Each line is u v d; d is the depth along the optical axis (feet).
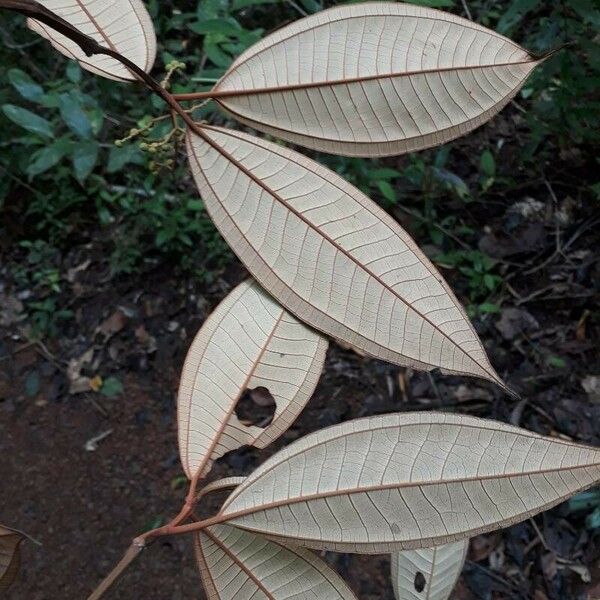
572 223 5.17
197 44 5.16
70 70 3.87
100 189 5.38
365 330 1.46
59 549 4.46
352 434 1.38
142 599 4.19
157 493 4.66
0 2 1.22
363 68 1.46
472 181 5.36
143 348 5.31
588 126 4.41
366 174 4.15
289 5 4.84
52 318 5.49
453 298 1.44
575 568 4.02
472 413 4.59
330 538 1.37
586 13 3.24
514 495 1.35
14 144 5.21
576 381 4.62
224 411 1.46
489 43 1.45
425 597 1.65
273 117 1.47
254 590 1.40
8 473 4.83
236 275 5.37
